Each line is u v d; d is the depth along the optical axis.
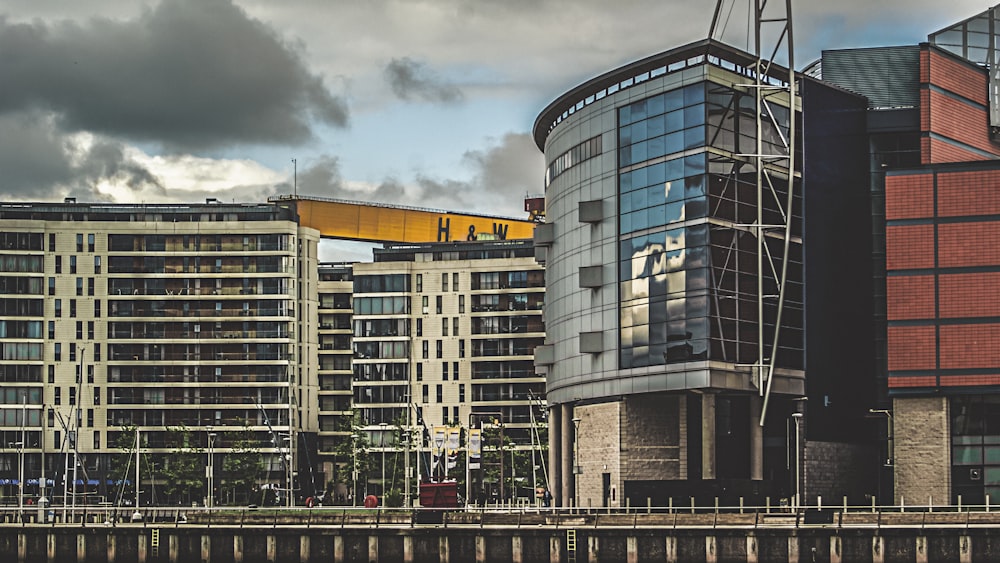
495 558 102.44
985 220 122.06
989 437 120.88
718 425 130.50
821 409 127.81
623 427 131.00
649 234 129.75
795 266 131.00
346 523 110.31
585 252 138.12
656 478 130.12
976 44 141.38
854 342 132.00
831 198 132.50
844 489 128.62
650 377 128.00
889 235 124.50
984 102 141.00
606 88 138.50
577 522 103.75
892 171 124.69
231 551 110.25
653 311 128.50
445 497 120.38
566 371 141.62
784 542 96.81
